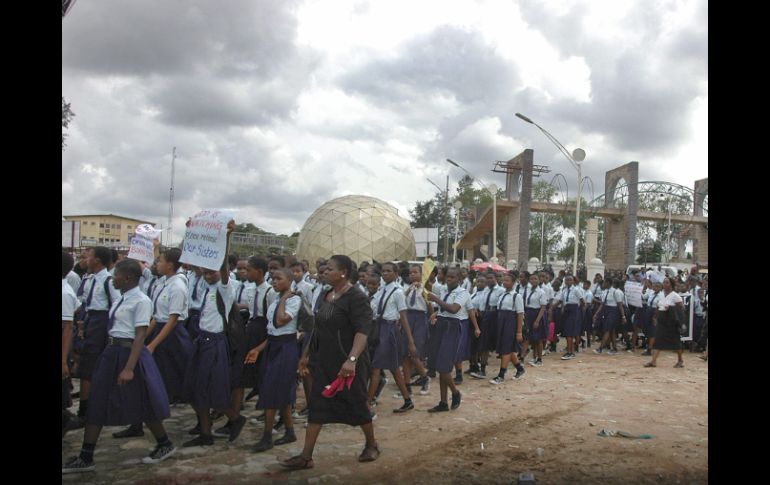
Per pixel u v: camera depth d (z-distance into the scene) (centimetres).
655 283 1332
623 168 3884
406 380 841
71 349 662
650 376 1034
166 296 601
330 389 486
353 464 521
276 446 568
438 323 791
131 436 594
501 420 695
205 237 551
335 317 499
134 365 475
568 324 1263
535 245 6612
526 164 3422
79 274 870
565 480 490
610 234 4009
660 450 578
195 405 554
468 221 4509
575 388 908
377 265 951
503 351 950
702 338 1391
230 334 564
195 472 490
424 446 583
